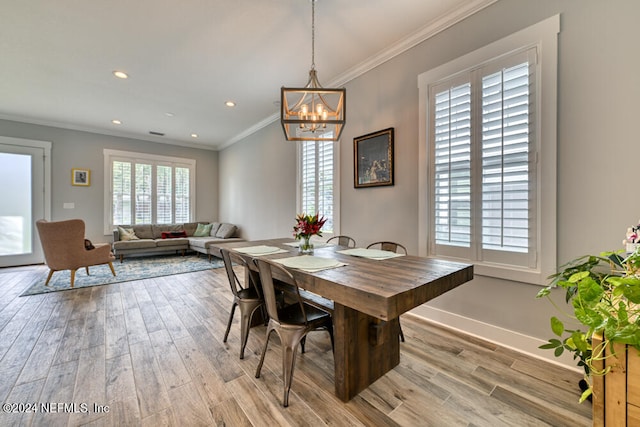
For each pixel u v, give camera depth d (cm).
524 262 198
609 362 80
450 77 237
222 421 136
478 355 196
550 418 137
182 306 297
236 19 237
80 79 345
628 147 158
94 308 289
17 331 233
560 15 179
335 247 250
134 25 244
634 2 155
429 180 254
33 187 499
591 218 170
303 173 417
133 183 607
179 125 536
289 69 321
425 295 129
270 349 209
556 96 181
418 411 143
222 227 620
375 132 298
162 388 160
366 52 288
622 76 159
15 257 484
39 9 223
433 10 227
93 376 171
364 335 160
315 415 140
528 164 195
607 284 119
